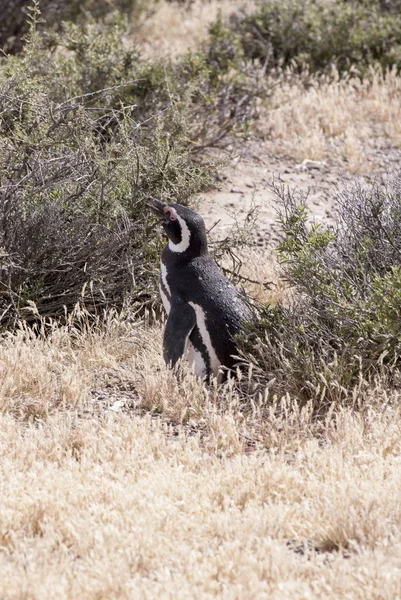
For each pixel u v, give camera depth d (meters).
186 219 22.89
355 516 16.00
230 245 28.67
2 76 28.86
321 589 14.12
